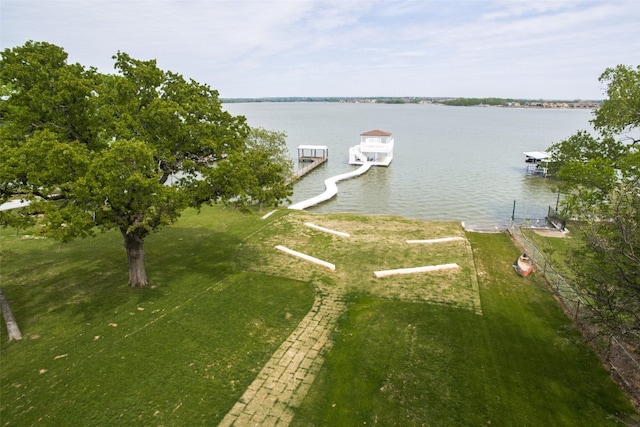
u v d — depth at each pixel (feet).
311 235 105.60
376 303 69.87
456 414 45.19
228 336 59.72
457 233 108.78
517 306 68.90
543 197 168.35
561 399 47.50
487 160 261.24
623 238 42.55
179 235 104.22
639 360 52.95
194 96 75.97
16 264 85.46
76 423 43.62
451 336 59.98
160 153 69.77
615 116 80.48
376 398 47.57
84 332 60.49
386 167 240.73
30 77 62.44
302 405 46.39
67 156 56.44
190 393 48.06
